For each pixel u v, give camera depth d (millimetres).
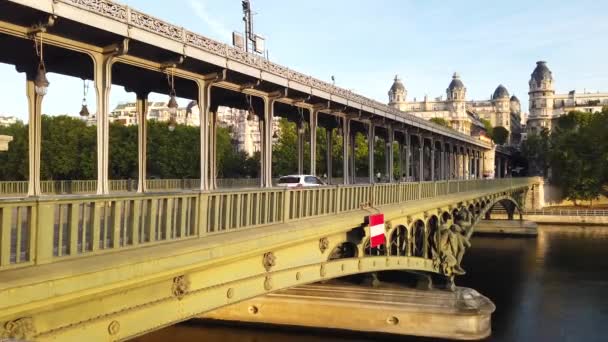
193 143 62031
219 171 70438
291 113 28359
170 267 10070
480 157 96312
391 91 188625
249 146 140000
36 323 8016
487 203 51781
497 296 38375
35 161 13477
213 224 11859
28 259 7910
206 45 16406
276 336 27234
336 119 30047
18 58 14242
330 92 25766
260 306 28312
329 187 17562
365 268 20141
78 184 30172
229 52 17625
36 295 7637
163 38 14508
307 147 71375
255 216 13398
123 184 33531
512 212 78188
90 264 8531
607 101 192750
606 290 39938
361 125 35781
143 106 18125
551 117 169875
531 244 65562
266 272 13969
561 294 38781
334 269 17859
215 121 22406
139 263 9383
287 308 27891
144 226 10109
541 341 27984
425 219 28891
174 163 60875
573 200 103938
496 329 30172
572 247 62344
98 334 9078
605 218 84500
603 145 98688
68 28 12406
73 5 11898
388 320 26891
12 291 7320
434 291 27891
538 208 97938
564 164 103500
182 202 10812
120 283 9000
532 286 41438
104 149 12961
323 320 27422
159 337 27078
